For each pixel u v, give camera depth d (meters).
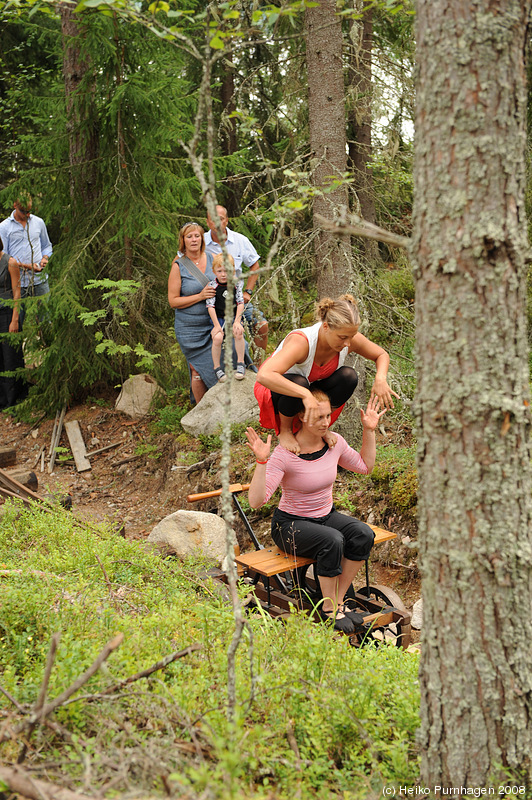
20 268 9.56
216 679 2.66
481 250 1.86
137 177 8.80
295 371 3.89
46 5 2.45
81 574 3.82
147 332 9.45
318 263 6.37
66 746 2.03
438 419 1.97
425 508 2.06
